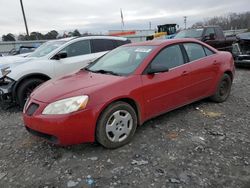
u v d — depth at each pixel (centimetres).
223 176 326
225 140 417
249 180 317
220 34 1277
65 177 339
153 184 316
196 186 309
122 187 313
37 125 377
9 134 488
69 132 364
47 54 714
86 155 387
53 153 400
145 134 445
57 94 386
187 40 529
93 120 374
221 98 595
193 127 469
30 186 327
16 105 684
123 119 404
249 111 546
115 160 370
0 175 353
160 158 371
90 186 318
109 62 504
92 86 395
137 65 444
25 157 396
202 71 527
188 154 378
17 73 630
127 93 404
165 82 457
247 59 1044
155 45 488
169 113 536
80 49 758
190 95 512
